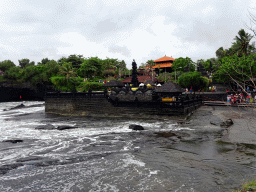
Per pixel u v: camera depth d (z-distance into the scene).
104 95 26.72
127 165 8.72
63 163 9.10
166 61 98.25
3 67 122.69
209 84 43.62
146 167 8.41
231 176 7.09
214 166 8.10
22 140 13.72
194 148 10.71
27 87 81.88
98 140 13.43
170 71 98.06
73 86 60.81
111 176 7.64
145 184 6.88
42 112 33.78
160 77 70.94
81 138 14.15
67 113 30.41
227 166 8.00
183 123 18.31
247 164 8.04
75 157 9.84
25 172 8.16
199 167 8.11
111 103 26.02
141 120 21.95
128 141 12.90
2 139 14.30
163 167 8.31
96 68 68.62
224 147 10.47
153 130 16.19
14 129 18.39
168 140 12.74
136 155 10.03
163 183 6.89
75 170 8.30
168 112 22.20
